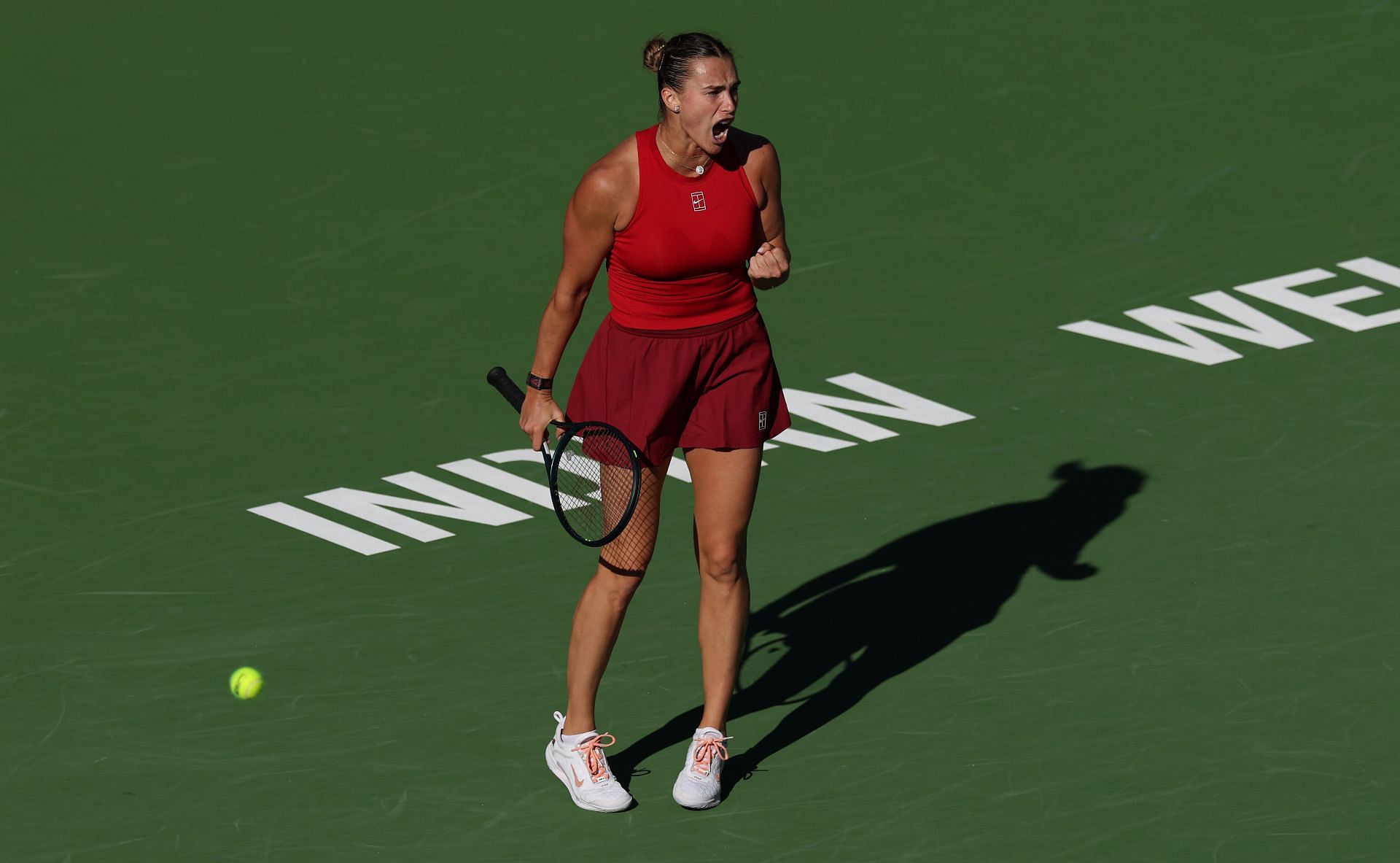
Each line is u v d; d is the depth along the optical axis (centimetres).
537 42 5794
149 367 4269
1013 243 4812
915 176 5138
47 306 4528
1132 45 5788
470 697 3058
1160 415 4003
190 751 2925
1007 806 2755
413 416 4059
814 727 2962
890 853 2656
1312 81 5600
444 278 4666
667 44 2522
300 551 3531
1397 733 2906
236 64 5694
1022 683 3069
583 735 2764
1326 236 4834
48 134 5338
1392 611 3247
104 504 3716
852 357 4291
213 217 4950
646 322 2627
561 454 2617
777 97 5516
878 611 3294
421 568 3462
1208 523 3569
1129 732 2928
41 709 3038
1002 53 5741
